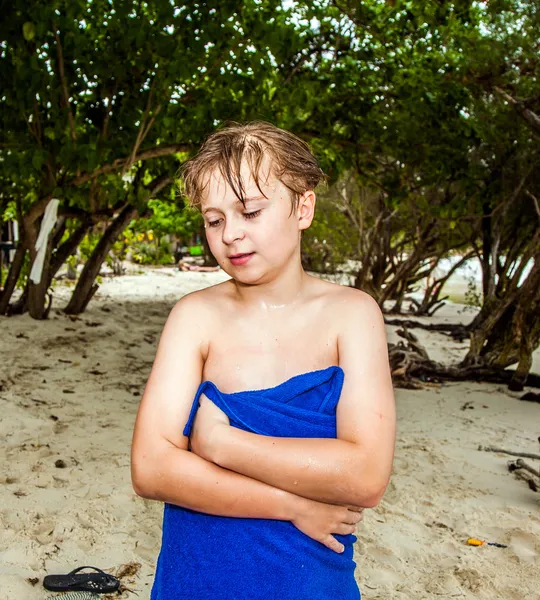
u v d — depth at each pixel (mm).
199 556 1381
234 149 1426
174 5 7316
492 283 9055
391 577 3203
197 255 29125
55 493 3844
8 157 8219
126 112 8406
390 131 9594
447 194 11500
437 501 4141
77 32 7645
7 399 5762
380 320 1519
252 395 1415
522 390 7441
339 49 9391
